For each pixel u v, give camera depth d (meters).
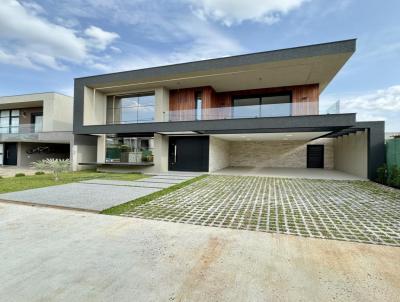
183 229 3.94
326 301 2.05
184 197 6.55
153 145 13.68
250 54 10.59
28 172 13.55
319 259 2.84
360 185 8.80
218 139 15.28
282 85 13.55
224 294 2.16
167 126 12.26
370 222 4.36
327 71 11.29
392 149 9.04
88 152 16.06
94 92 14.75
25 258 2.86
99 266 2.67
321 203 5.89
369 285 2.29
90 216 4.70
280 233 3.77
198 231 3.84
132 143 14.27
